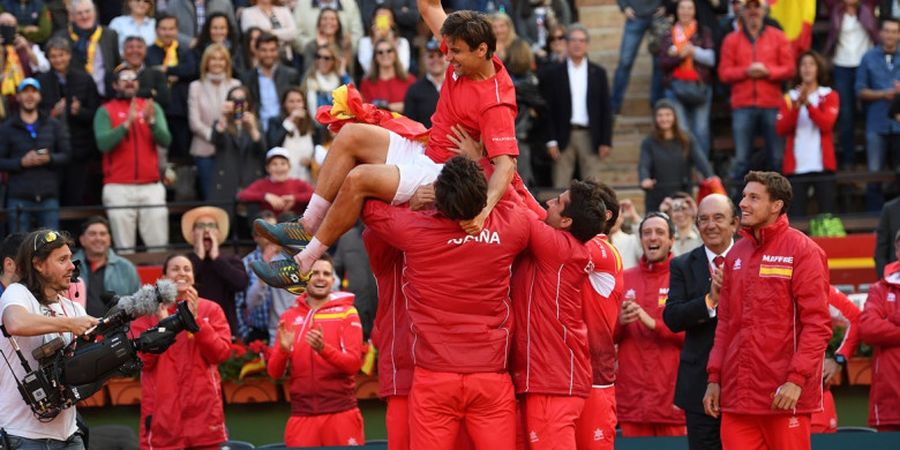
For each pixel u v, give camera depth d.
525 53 29.00
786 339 15.23
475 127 13.49
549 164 30.02
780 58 29.78
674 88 30.36
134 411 24.44
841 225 27.31
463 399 13.24
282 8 30.94
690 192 28.06
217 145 27.52
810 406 15.24
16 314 14.39
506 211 13.35
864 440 16.64
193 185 29.19
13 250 15.23
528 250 13.73
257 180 27.11
